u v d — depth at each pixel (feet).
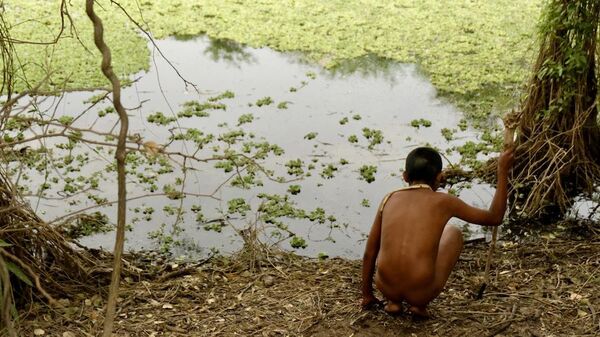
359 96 29.01
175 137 25.04
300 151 24.58
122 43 33.68
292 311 15.14
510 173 22.06
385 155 24.39
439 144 25.07
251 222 20.61
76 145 24.41
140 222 20.53
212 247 19.35
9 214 14.83
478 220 13.97
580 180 21.74
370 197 22.03
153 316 14.97
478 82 30.14
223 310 15.25
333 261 18.39
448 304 15.29
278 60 32.65
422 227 13.62
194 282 16.58
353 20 37.73
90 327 14.44
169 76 30.55
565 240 19.19
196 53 33.30
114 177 22.71
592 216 20.68
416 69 31.81
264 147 24.63
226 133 25.57
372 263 14.46
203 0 40.60
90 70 30.60
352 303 15.42
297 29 36.32
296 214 21.02
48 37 33.88
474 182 22.80
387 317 14.70
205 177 22.91
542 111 20.95
